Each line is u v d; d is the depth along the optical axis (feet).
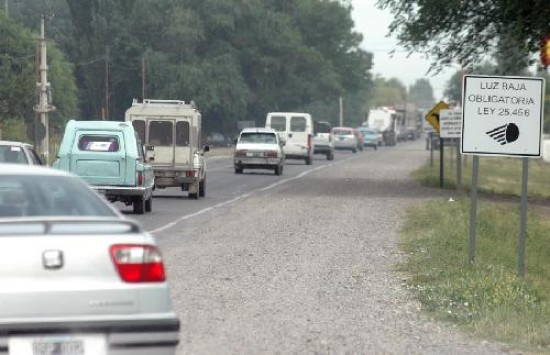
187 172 289.12
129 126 234.17
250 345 90.27
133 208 233.55
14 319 62.69
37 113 588.50
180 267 140.56
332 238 182.60
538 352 91.04
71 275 64.23
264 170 497.46
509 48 323.57
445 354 89.04
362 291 123.75
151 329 65.26
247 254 156.35
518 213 252.01
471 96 131.95
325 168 528.22
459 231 185.47
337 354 87.81
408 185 369.91
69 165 229.66
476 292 118.32
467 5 311.47
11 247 63.52
